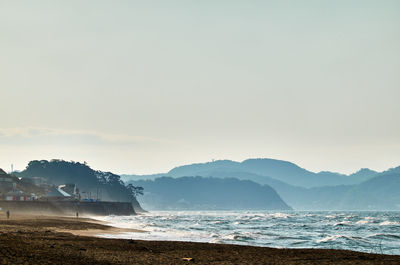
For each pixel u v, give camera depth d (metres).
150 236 64.56
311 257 37.66
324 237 70.00
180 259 33.44
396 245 58.62
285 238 66.88
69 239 45.41
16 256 27.23
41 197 197.25
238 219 172.62
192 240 59.78
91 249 36.84
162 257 34.38
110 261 30.14
